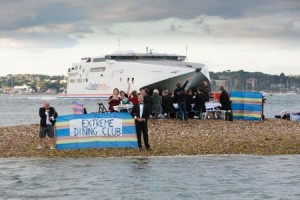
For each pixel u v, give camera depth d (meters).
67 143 28.77
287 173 22.33
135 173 22.41
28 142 31.27
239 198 18.05
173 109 41.72
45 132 28.48
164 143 30.52
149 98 33.03
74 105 39.72
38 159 26.02
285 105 134.75
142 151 27.98
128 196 18.44
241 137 33.03
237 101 43.62
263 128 37.94
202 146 29.56
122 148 28.84
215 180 20.95
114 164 24.56
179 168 23.52
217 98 48.69
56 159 25.98
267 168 23.48
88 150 28.27
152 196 18.42
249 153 27.67
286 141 31.50
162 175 21.95
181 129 36.25
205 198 18.09
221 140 31.69
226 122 40.50
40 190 19.36
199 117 42.47
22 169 23.41
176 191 19.11
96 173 22.44
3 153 27.66
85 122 28.86
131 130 29.02
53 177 21.64
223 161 25.33
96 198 18.17
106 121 28.94
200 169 23.28
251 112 43.16
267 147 29.39
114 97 37.38
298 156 26.86
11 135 34.38
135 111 28.17
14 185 20.19
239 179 21.12
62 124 28.70
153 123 38.78
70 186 19.98
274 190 19.20
